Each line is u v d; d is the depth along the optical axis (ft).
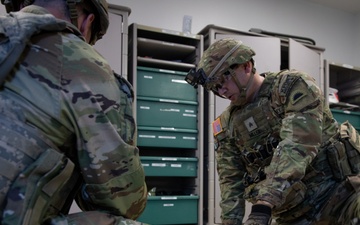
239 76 4.80
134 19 10.49
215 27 9.28
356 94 12.21
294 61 10.27
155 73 8.66
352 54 14.52
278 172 3.94
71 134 2.34
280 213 5.05
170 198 8.48
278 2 12.96
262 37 9.76
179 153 9.95
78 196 2.80
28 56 2.30
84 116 2.33
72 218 2.45
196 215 8.73
